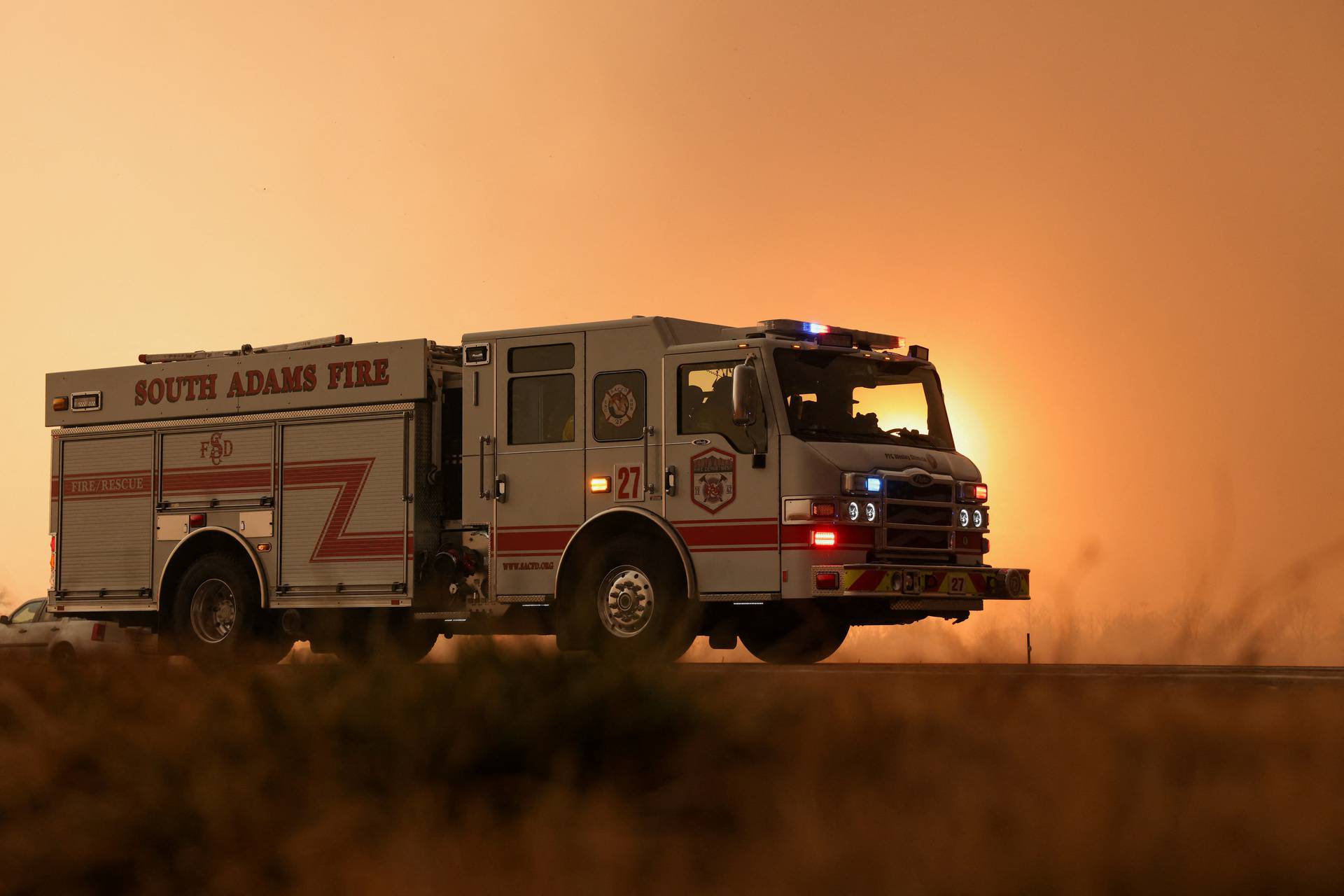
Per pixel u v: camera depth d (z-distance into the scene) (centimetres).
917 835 367
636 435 1284
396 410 1443
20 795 479
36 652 851
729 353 1244
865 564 1206
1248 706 518
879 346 1323
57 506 1689
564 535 1316
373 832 419
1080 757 436
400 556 1426
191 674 741
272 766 489
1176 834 361
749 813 421
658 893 359
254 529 1531
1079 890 338
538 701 516
